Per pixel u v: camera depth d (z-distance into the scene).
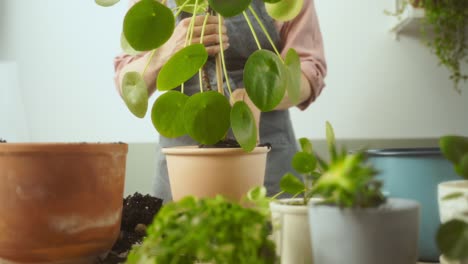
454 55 1.71
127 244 0.58
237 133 0.52
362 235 0.32
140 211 0.64
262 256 0.36
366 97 1.84
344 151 0.34
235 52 1.06
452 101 1.81
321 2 1.83
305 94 1.03
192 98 0.54
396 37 1.81
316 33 1.16
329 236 0.34
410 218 0.33
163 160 1.05
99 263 0.51
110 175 0.50
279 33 1.13
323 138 1.84
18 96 1.97
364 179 0.32
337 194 0.33
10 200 0.46
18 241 0.46
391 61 1.82
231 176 0.55
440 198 0.41
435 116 1.82
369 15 1.82
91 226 0.48
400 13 1.67
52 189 0.46
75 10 1.94
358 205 0.33
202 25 0.66
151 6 0.52
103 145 0.49
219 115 0.56
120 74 0.95
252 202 0.46
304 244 0.42
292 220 0.43
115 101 1.94
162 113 0.59
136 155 1.93
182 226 0.35
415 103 1.83
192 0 0.71
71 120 1.97
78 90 1.96
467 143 0.36
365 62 1.83
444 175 0.47
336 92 1.84
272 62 0.52
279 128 1.09
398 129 1.83
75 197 0.47
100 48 1.94
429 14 1.57
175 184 0.58
